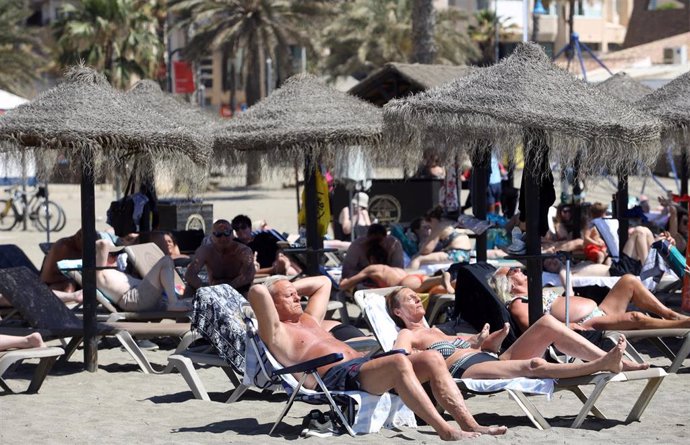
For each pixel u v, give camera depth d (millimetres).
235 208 71125
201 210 37594
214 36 103688
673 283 25703
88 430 16078
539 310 19438
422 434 15359
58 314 21641
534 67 19781
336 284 26656
